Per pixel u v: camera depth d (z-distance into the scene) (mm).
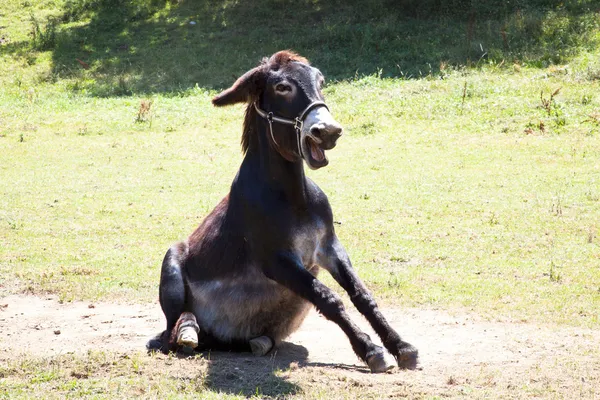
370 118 21344
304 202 6629
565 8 27953
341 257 6840
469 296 9344
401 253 11406
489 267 10625
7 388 5863
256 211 6617
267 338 7090
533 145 18141
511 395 5785
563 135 18750
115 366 6383
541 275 10180
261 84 6664
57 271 10859
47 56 31156
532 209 13539
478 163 17094
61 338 7965
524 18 27047
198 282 7160
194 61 29062
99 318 8836
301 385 5938
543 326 8141
